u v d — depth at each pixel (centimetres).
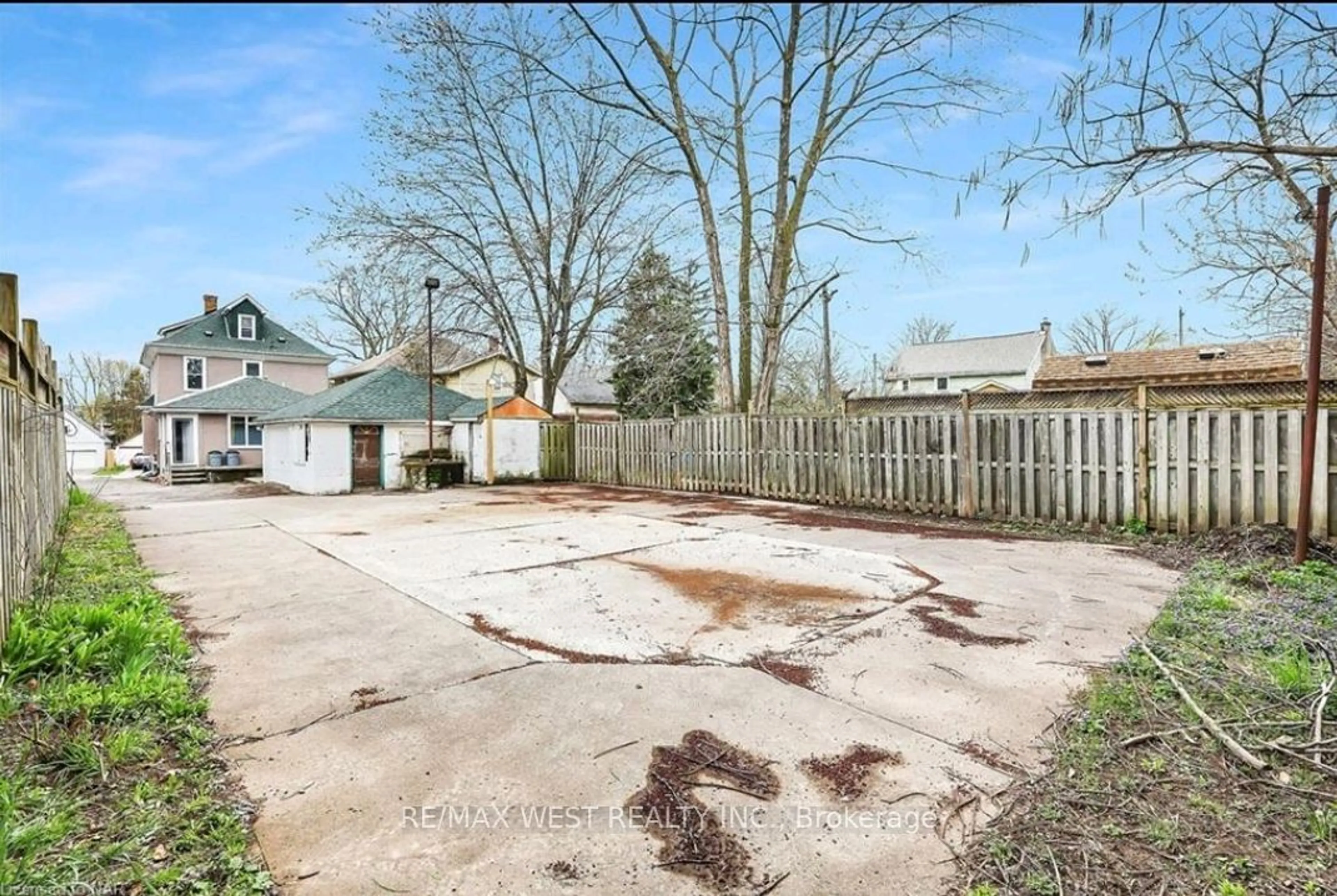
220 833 194
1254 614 378
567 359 1747
